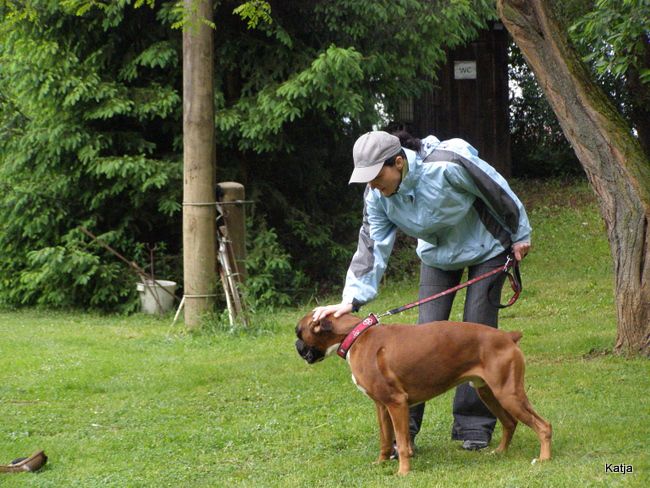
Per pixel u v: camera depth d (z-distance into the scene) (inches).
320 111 474.3
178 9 321.1
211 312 382.0
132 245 480.1
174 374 297.7
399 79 504.1
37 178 476.7
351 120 507.5
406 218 190.1
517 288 196.7
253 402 260.4
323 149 521.7
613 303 397.7
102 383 288.4
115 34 457.4
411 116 663.1
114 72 469.4
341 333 187.2
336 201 548.7
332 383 279.1
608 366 278.8
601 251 508.4
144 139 477.7
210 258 381.4
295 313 437.4
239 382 285.7
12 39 444.8
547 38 281.6
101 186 470.0
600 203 291.0
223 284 380.5
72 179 470.6
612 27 302.2
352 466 192.9
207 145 376.5
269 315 404.5
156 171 453.1
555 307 399.2
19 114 481.1
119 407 258.2
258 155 506.3
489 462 187.5
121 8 436.5
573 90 283.0
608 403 236.4
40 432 233.8
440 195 185.6
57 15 446.3
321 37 479.5
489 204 189.0
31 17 354.6
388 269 519.5
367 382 183.2
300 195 529.0
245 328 372.8
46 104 458.6
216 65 467.8
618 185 284.5
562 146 704.4
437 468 184.5
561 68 282.5
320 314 188.5
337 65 423.8
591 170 287.7
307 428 228.4
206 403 261.1
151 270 464.4
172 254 502.0
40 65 444.1
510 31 285.3
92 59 455.2
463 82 676.1
